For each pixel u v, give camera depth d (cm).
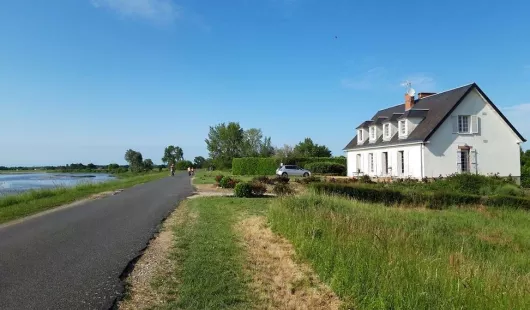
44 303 507
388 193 1659
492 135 2889
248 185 1853
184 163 10081
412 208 1555
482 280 550
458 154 2823
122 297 530
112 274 627
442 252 781
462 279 538
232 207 1443
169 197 1902
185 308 497
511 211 1491
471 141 2848
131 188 2561
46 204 1580
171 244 839
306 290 585
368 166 3638
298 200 1221
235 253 764
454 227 1155
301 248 760
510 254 909
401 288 509
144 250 786
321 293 574
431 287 516
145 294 544
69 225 1091
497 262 817
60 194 2067
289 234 891
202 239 879
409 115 3014
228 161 7062
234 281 601
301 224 877
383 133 3400
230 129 7294
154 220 1167
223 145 7356
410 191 1700
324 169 4569
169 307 500
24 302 509
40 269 654
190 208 1448
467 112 2848
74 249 794
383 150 3350
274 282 612
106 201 1738
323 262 664
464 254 846
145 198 1861
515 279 626
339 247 695
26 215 1305
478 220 1294
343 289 569
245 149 7356
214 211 1341
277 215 1047
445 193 1631
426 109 3100
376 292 533
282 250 802
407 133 3008
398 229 918
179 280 601
